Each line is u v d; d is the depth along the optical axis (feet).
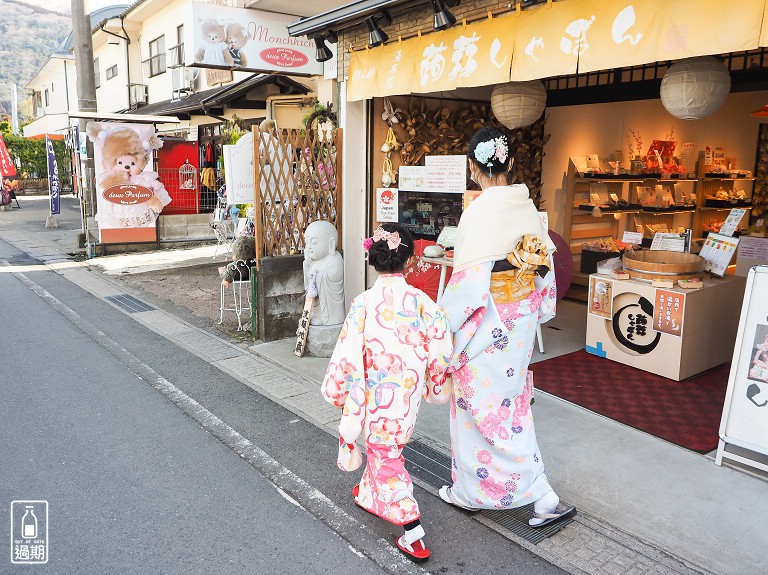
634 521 9.70
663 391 14.99
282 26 24.50
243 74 40.16
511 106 17.49
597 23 12.12
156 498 10.58
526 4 13.35
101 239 37.45
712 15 10.27
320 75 25.71
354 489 10.44
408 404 8.96
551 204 26.11
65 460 11.89
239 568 8.75
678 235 18.62
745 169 33.60
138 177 37.58
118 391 15.61
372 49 18.29
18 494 10.62
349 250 20.59
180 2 50.72
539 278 9.60
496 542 9.41
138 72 63.05
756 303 10.78
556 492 10.54
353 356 8.89
